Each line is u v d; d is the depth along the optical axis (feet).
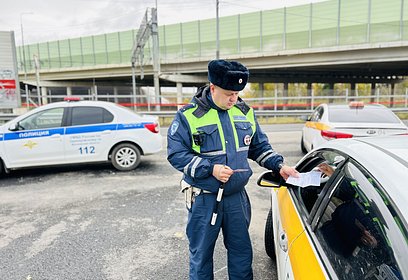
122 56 120.57
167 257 10.39
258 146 7.44
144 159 24.91
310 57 93.45
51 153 19.85
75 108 20.31
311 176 6.59
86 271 9.64
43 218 13.57
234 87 6.07
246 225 7.16
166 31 109.81
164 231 12.23
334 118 20.39
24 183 18.76
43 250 10.87
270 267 9.75
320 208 5.80
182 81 111.45
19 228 12.62
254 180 19.10
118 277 9.35
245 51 101.55
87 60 127.44
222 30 102.99
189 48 108.17
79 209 14.53
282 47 96.89
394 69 110.11
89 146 20.44
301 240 5.68
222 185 6.51
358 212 4.66
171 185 18.03
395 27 82.69
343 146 6.43
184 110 6.62
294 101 93.97
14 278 9.31
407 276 3.37
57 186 18.07
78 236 11.87
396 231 3.79
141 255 10.53
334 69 108.99
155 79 68.18
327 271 4.53
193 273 7.20
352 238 4.54
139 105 72.69
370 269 3.93
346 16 87.76
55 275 9.45
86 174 20.59
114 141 20.79
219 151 6.50
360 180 4.98
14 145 19.36
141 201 15.51
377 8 83.92
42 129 19.65
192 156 6.43
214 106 6.52
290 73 117.91
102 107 20.72
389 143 5.96
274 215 8.60
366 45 84.94
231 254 7.35
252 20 99.40
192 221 6.95
